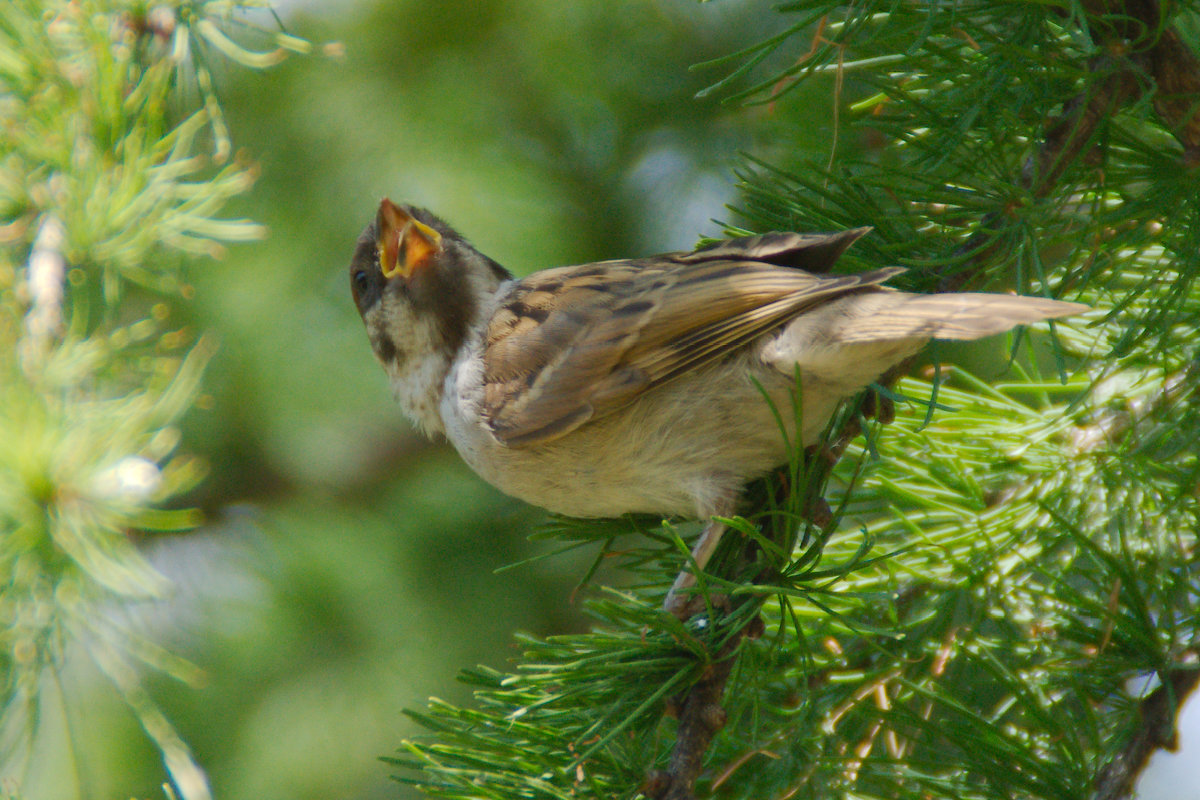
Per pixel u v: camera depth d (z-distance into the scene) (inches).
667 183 490.6
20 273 261.0
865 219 249.3
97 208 268.5
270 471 514.9
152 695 444.5
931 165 231.0
